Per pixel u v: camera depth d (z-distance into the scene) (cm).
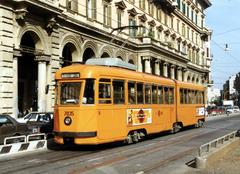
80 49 3988
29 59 3897
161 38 6475
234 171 1327
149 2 5938
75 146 2102
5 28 2975
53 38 3516
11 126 2073
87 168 1412
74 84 1895
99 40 4369
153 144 2191
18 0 3027
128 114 2108
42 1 3197
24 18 3114
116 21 4847
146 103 2330
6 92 2977
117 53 4841
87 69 1881
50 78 3469
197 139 2486
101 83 1906
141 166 1460
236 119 5684
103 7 4534
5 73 2972
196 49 8731
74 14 3884
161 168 1428
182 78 7275
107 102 1938
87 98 1866
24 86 3891
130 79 2145
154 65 5775
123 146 2094
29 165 1497
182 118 2991
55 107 1930
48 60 3438
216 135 2780
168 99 2706
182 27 7738
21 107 3834
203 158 1406
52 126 2458
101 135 1889
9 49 3012
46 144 2053
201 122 3566
